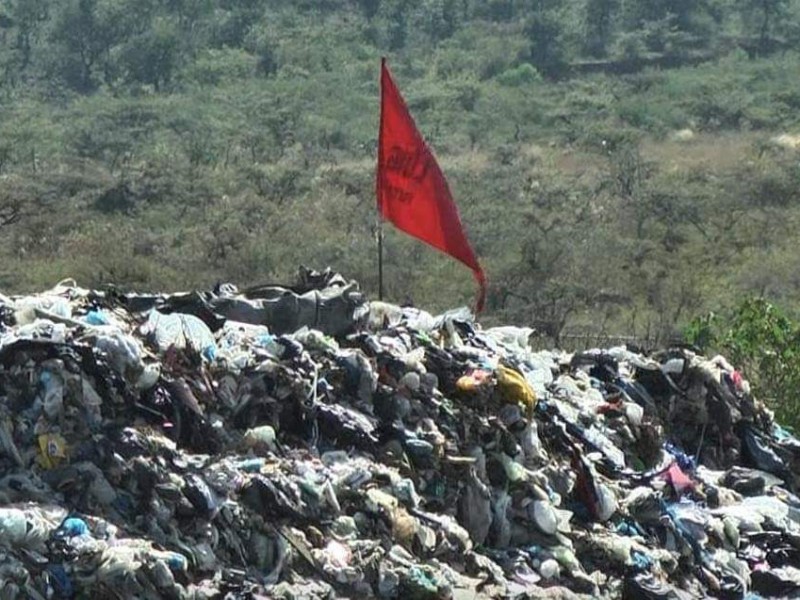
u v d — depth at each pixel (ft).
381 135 181.47
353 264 481.87
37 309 149.89
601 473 172.24
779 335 246.68
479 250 524.11
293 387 151.94
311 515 141.59
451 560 148.15
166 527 133.59
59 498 132.26
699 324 258.16
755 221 592.19
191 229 536.01
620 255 515.50
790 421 238.89
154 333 151.33
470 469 155.84
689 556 167.12
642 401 191.31
